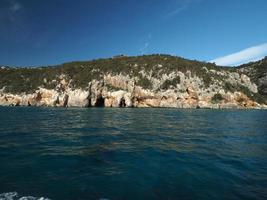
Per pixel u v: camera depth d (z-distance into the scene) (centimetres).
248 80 10119
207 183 800
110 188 746
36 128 2141
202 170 938
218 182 809
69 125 2406
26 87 9425
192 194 711
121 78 8800
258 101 9025
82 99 8044
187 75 8806
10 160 1043
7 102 8975
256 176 873
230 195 705
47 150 1235
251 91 9669
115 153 1186
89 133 1864
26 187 740
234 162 1057
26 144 1391
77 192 710
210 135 1869
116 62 9819
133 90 8494
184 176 865
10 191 707
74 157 1098
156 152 1223
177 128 2286
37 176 842
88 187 750
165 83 8612
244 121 3195
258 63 12544
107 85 8675
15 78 10125
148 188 752
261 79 11038
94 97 8275
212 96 8306
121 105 8269
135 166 978
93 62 10188
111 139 1603
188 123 2791
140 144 1435
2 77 10394
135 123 2691
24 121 2780
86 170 918
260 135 1892
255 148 1370
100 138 1636
